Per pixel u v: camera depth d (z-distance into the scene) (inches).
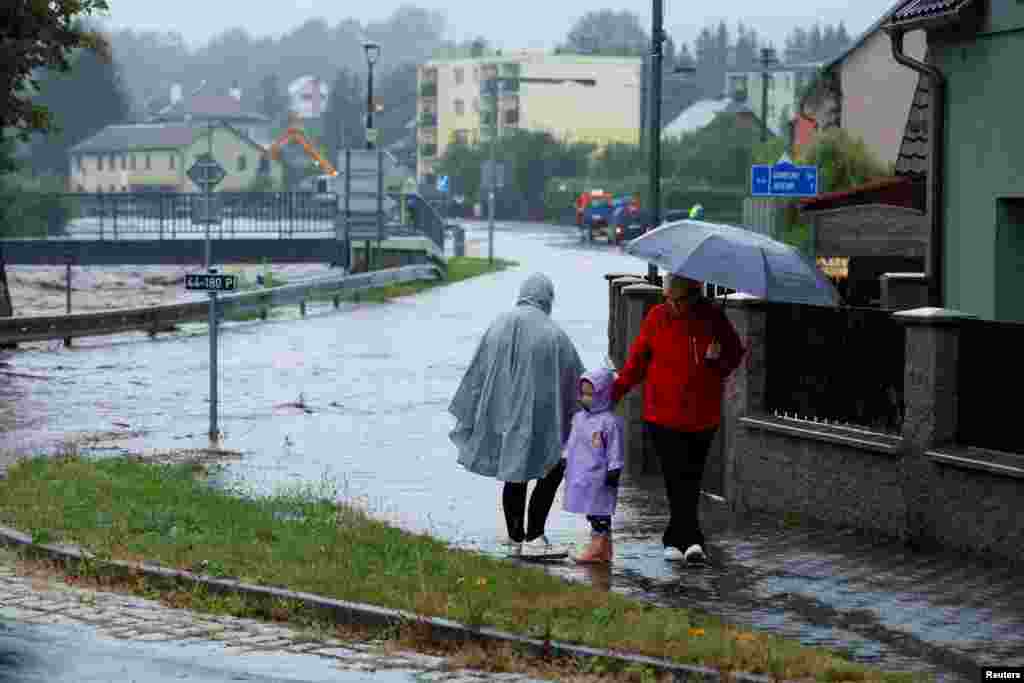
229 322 2437.3
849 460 834.8
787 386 893.8
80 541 759.1
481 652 577.0
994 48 1106.1
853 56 3100.4
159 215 3681.1
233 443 1211.9
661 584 718.5
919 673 560.7
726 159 6870.1
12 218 5093.5
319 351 1988.2
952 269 1162.0
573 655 566.9
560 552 781.3
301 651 591.2
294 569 696.4
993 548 751.1
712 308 770.8
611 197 5689.0
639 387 1047.0
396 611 618.8
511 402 771.4
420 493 983.0
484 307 2768.2
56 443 1197.1
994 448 759.7
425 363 1851.6
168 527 794.2
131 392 1552.7
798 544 808.9
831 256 2053.4
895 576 730.8
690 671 543.2
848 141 2824.8
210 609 655.8
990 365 760.3
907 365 792.3
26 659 564.4
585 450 771.4
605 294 3016.7
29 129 1959.9
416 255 3481.8
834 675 539.2
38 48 1884.8
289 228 3814.0
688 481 768.9
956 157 1151.0
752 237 755.4
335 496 947.3
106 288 3459.6
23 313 2716.5
